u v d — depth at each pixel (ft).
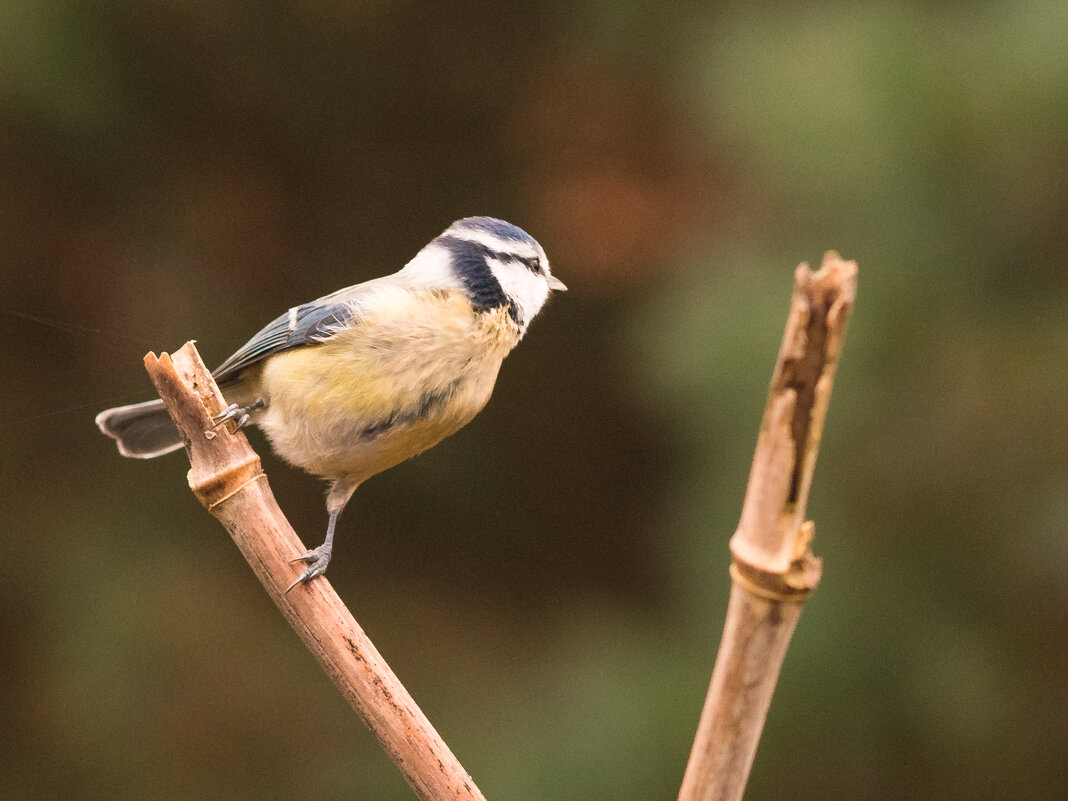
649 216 32.24
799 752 22.94
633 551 36.04
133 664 30.68
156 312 32.83
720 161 30.01
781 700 22.80
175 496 33.37
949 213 22.27
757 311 23.40
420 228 34.68
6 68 26.84
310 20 31.78
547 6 32.04
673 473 29.55
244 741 29.94
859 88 22.06
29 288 32.07
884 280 22.33
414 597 35.29
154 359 12.56
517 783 24.59
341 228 34.37
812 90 22.30
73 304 32.40
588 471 36.96
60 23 27.30
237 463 12.74
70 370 32.63
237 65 31.76
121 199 31.86
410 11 32.32
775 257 23.98
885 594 22.36
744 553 8.04
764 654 8.15
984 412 22.12
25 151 29.68
